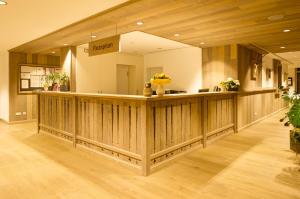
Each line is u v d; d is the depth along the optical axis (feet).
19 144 16.34
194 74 24.66
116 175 10.89
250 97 23.24
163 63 27.84
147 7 11.51
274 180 10.21
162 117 12.11
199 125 15.14
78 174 10.98
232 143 16.48
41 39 18.81
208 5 11.35
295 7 11.73
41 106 19.75
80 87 24.54
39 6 11.63
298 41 20.17
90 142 14.29
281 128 22.18
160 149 12.00
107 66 27.07
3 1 11.05
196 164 12.26
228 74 21.27
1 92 26.68
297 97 13.41
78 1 10.98
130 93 30.58
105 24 14.42
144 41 21.58
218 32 16.70
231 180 10.25
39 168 11.73
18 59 25.11
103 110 13.41
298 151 12.61
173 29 15.76
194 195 8.95
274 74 35.60
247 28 15.62
